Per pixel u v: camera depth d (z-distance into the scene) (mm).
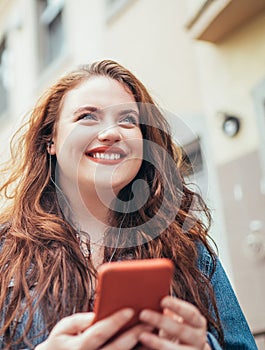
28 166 1326
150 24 4379
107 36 4996
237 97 3350
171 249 1193
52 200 1274
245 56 3324
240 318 1163
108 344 831
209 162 3455
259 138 3154
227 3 3156
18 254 1144
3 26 7688
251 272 3129
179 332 824
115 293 805
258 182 3131
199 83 3736
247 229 3172
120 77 1294
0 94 7691
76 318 850
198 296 1110
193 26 3543
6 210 1362
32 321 1026
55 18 6328
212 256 1265
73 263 1104
